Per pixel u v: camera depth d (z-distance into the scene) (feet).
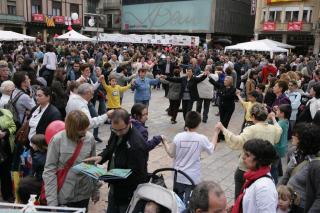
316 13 123.54
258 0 139.64
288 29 128.77
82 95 16.76
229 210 10.39
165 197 9.75
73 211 9.12
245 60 53.47
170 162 22.41
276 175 16.47
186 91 31.65
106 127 31.17
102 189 18.19
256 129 13.93
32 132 14.94
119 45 110.63
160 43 99.96
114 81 28.09
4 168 16.11
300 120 21.88
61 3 166.40
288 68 44.45
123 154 11.07
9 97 17.39
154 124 33.19
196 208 6.91
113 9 208.44
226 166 22.76
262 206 8.54
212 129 31.99
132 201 10.34
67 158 11.00
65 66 40.40
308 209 9.43
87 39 91.04
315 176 9.24
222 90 28.27
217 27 164.45
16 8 149.48
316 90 21.24
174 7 177.37
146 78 31.35
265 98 27.94
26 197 12.26
